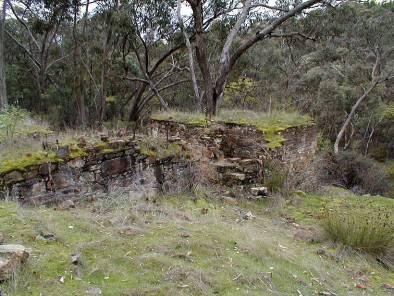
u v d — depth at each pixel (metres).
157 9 17.34
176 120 10.50
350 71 27.92
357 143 28.95
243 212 6.33
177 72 20.92
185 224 4.84
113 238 4.05
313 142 10.35
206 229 4.68
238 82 21.75
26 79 24.69
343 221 5.36
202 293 3.20
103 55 19.58
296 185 8.57
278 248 4.56
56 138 6.39
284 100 21.47
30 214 4.29
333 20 15.95
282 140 8.63
